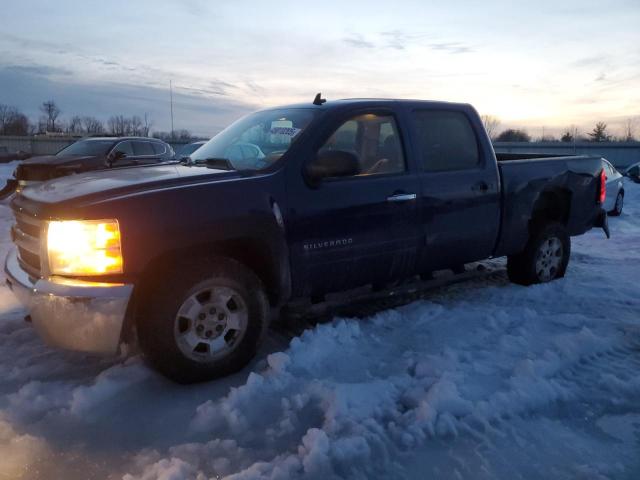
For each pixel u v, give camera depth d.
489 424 2.96
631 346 4.10
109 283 3.15
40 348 3.92
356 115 4.19
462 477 2.56
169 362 3.30
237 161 4.17
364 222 4.09
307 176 3.85
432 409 2.97
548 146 41.22
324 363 3.71
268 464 2.55
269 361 3.60
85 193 3.31
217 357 3.48
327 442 2.67
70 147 13.80
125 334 3.39
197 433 2.93
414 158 4.45
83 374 3.56
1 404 3.12
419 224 4.42
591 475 2.56
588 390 3.39
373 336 4.18
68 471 2.60
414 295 5.33
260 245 3.62
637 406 3.22
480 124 5.01
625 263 7.10
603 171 6.26
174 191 3.36
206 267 3.37
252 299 3.58
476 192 4.80
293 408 3.11
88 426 2.99
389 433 2.86
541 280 5.73
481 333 4.25
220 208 3.44
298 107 4.41
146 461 2.67
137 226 3.18
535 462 2.67
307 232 3.82
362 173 4.18
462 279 5.17
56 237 3.15
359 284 4.26
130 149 13.72
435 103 4.74
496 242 5.12
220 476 2.54
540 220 5.81
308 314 4.04
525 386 3.28
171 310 3.26
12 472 2.58
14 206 3.71
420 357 3.73
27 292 3.25
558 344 3.91
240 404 3.14
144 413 3.12
